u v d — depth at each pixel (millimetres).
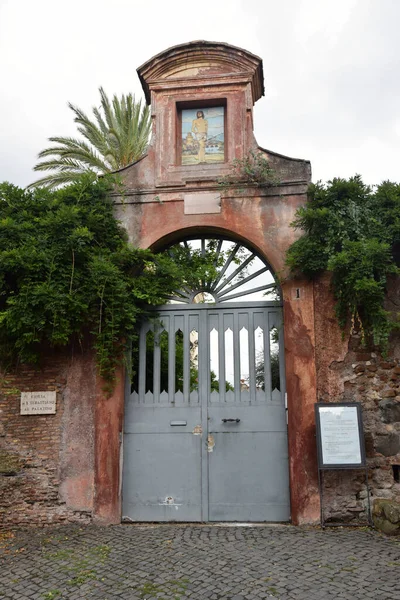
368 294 8016
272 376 9023
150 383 9312
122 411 8836
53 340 8367
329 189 8773
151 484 8680
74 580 5930
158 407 8930
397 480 8141
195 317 9234
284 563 6137
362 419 8094
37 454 8680
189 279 9273
